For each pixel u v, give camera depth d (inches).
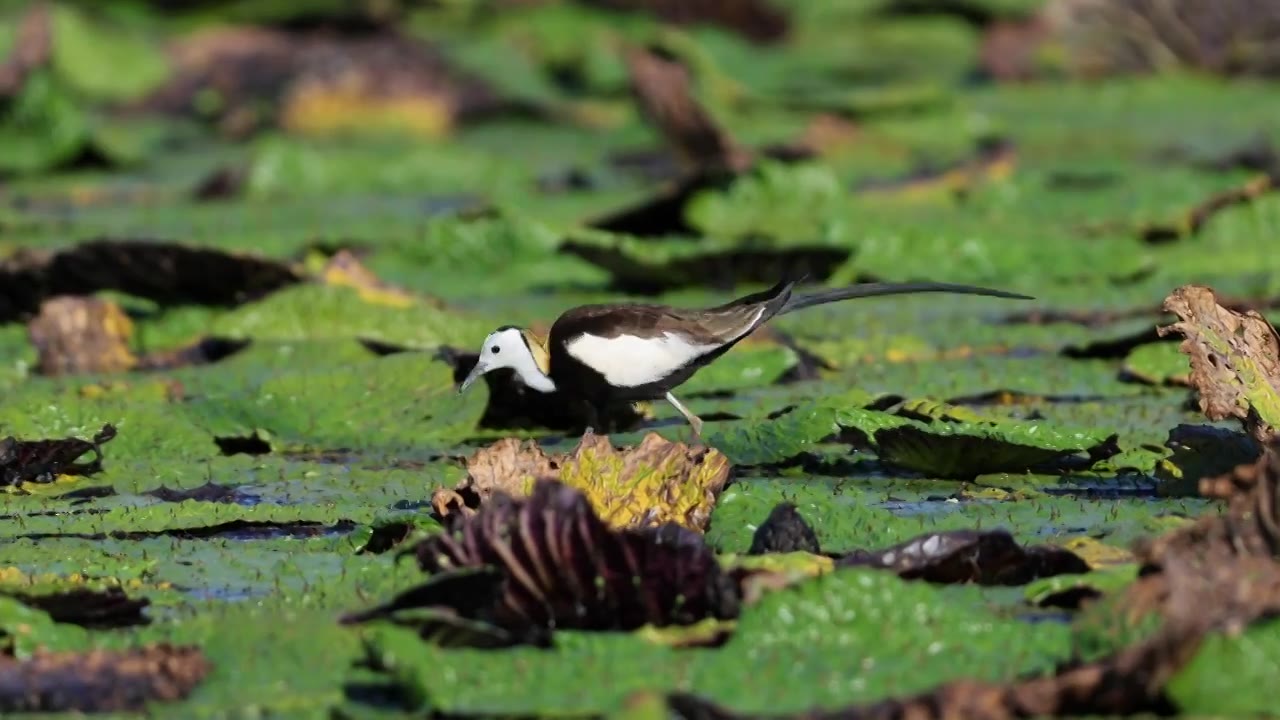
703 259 698.2
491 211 773.3
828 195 816.3
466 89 1294.3
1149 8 1334.9
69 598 332.8
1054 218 849.5
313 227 880.9
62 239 835.4
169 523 401.7
